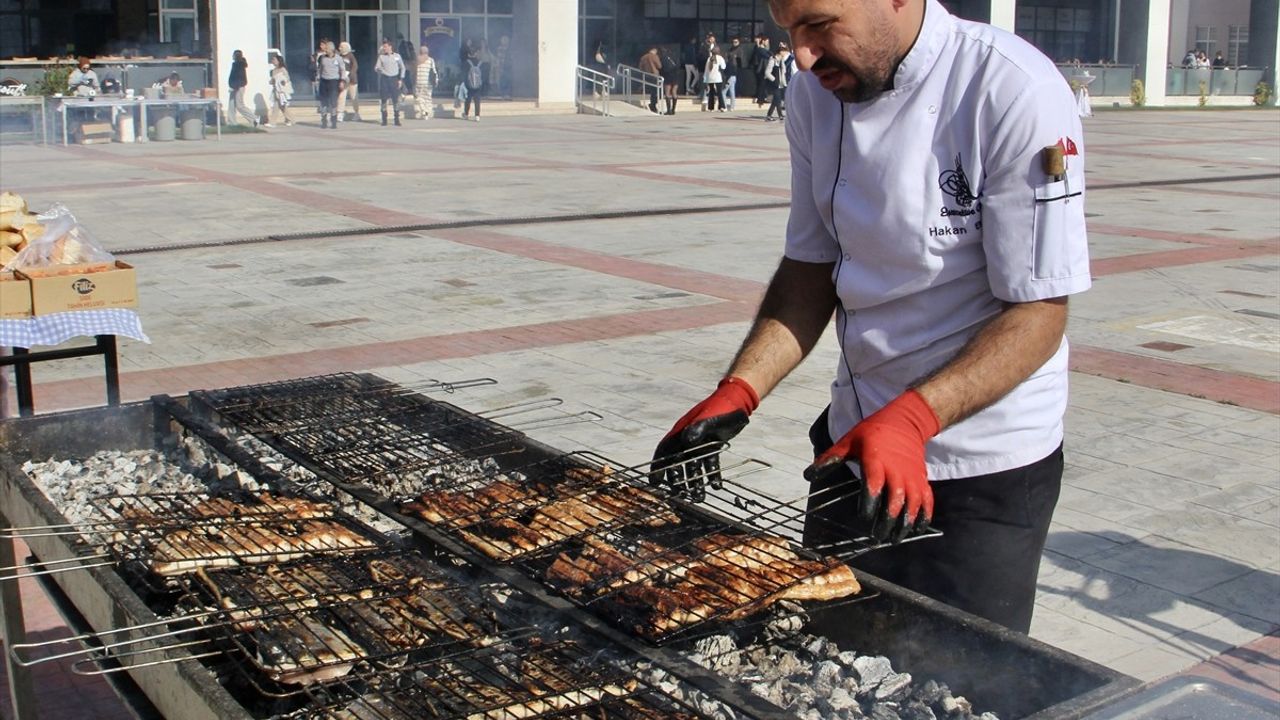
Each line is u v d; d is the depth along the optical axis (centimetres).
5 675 416
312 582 242
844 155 245
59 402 658
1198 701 170
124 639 227
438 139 2333
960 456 251
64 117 2089
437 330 836
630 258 1113
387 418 348
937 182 233
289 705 211
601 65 3466
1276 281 1047
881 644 229
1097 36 4225
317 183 1600
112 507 288
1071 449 611
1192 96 4022
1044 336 226
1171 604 445
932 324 246
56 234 444
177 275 1011
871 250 247
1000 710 206
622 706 197
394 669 208
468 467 314
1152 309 934
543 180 1677
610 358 768
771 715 184
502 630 227
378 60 2627
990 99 224
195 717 197
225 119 2541
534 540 249
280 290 959
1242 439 629
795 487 538
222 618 227
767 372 264
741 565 231
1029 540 256
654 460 252
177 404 371
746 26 3747
